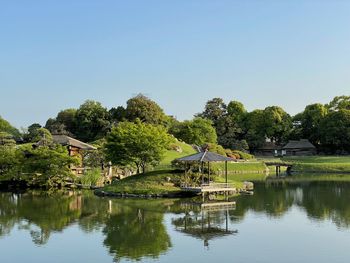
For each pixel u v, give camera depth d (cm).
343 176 9131
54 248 2841
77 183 6706
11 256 2675
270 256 2578
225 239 3011
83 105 12600
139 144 6097
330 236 3081
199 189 5153
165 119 12550
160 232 3259
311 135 14925
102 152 7450
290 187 6606
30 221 3738
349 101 15212
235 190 5734
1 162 6675
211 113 16188
